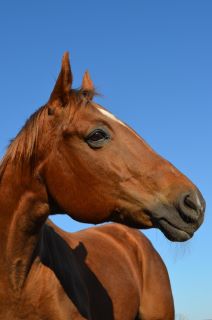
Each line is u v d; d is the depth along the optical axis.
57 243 3.78
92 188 3.29
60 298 3.45
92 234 4.84
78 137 3.32
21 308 3.33
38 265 3.41
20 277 3.33
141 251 5.14
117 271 4.48
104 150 3.30
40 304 3.37
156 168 3.27
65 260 3.73
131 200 3.24
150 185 3.23
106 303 4.09
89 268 4.10
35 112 3.51
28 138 3.39
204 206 3.20
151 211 3.21
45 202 3.41
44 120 3.41
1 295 3.32
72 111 3.36
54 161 3.35
